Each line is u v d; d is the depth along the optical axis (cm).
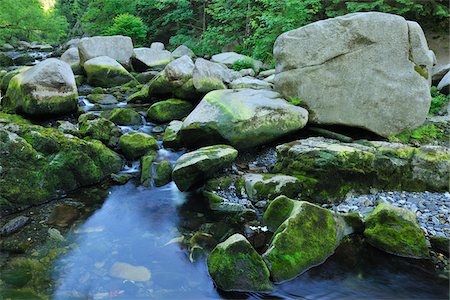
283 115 509
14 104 600
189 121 516
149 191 463
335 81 534
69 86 617
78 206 422
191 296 283
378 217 351
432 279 299
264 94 554
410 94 525
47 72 594
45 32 1543
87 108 704
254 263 291
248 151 527
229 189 446
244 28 1303
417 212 376
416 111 531
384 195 418
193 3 1606
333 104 539
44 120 605
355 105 534
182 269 315
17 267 312
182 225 387
